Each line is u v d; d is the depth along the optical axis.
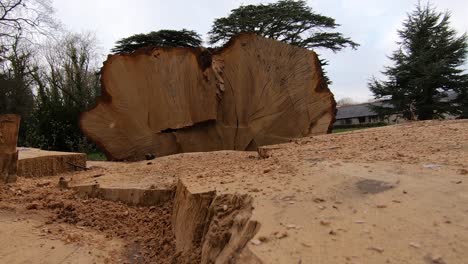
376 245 1.91
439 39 21.05
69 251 3.48
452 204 2.34
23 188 5.20
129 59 7.82
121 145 7.84
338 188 2.81
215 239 2.57
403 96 21.38
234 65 7.95
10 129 5.42
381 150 4.09
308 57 8.40
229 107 7.94
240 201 2.75
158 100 7.80
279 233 2.07
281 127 8.09
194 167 5.48
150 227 4.14
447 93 21.73
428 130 5.09
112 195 4.81
